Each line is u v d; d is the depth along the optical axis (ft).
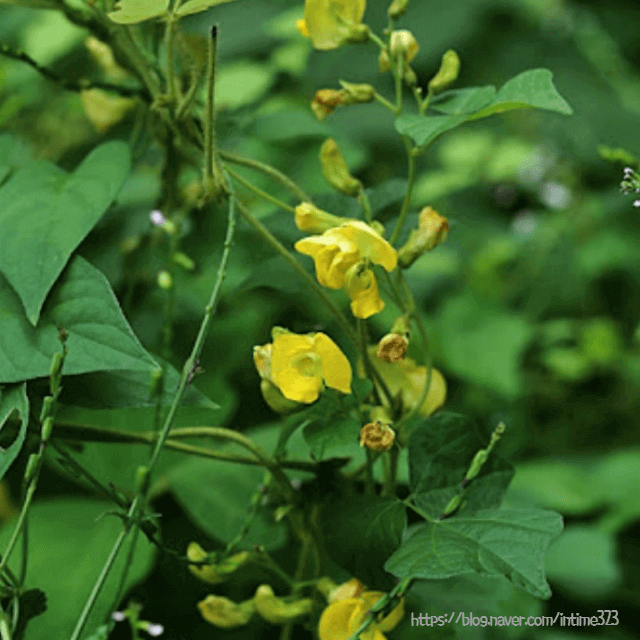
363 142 3.47
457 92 2.27
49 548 2.41
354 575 2.23
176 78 2.38
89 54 2.53
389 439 2.20
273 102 2.78
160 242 2.52
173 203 2.46
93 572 2.39
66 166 2.49
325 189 2.64
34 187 2.23
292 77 3.03
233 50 3.34
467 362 3.31
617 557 3.07
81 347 2.17
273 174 2.31
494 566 2.15
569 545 2.74
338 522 2.23
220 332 2.68
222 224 2.54
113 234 2.52
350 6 2.28
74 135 2.67
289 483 2.30
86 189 2.23
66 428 2.27
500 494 2.23
